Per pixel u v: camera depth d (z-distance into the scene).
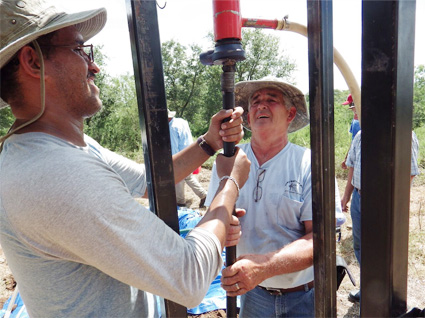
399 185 0.79
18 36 1.07
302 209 1.99
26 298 1.10
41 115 1.11
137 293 1.26
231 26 1.03
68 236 0.90
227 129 1.23
